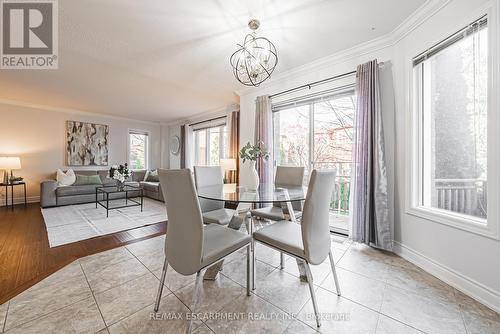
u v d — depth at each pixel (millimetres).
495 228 1343
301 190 2100
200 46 2328
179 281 1671
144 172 6125
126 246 2348
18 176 4465
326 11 1802
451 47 1720
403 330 1197
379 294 1517
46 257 2068
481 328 1207
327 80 2680
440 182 1866
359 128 2326
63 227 2982
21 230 2838
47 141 4809
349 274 1783
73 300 1429
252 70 2123
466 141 1651
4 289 1545
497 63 1331
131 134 6285
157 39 2195
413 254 1976
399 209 2156
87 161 5348
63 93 3910
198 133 6035
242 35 2129
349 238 2467
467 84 1633
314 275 1770
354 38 2205
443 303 1417
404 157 2105
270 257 2121
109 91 3805
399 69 2133
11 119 4383
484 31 1488
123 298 1457
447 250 1664
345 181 3328
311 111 3068
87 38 2182
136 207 4332
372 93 2240
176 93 3920
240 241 1442
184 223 1191
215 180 2721
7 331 1167
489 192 1382
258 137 3346
